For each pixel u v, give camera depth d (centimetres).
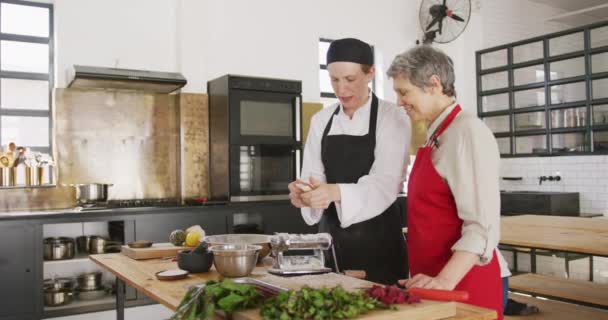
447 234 178
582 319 308
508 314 317
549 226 372
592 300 322
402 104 183
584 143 652
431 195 178
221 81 514
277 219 511
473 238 161
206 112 541
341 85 226
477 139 166
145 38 531
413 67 174
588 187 647
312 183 211
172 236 253
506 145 736
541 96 691
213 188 533
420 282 156
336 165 238
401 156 228
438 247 180
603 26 629
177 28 542
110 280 459
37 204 449
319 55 656
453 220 177
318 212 237
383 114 234
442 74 174
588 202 647
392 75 181
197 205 479
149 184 527
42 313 413
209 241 212
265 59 592
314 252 198
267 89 517
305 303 127
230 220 484
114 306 439
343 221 215
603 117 634
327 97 668
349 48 221
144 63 530
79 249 463
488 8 750
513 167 729
